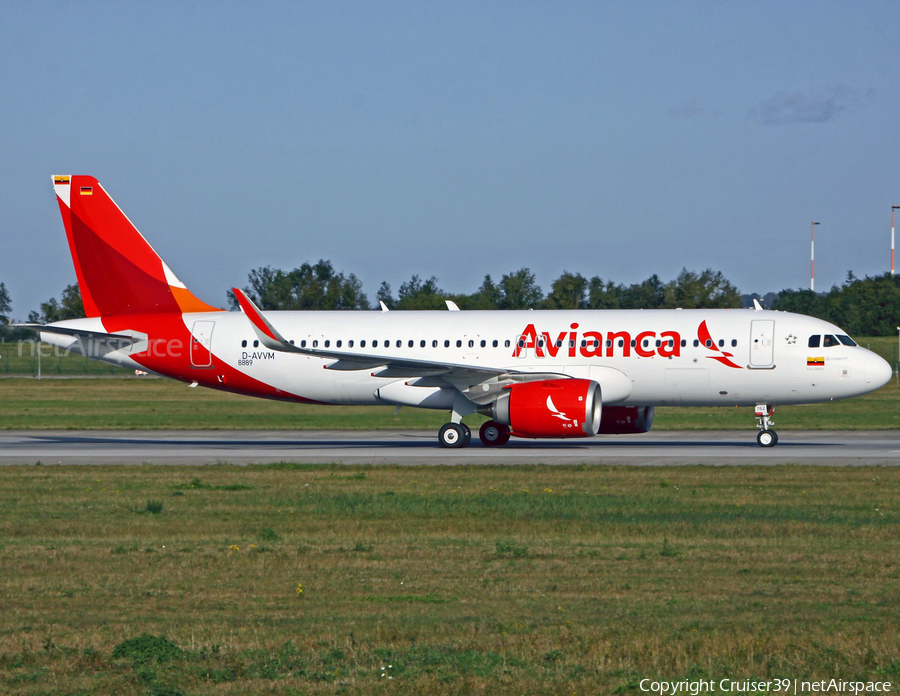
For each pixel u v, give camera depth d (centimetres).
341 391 12500
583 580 5066
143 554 5775
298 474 9294
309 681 3528
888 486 8138
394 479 8900
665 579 5066
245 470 9644
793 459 10344
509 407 11275
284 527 6612
